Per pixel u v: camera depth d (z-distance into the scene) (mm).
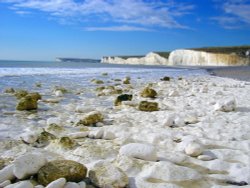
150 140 4656
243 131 5281
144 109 7535
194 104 8602
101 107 8055
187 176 3129
